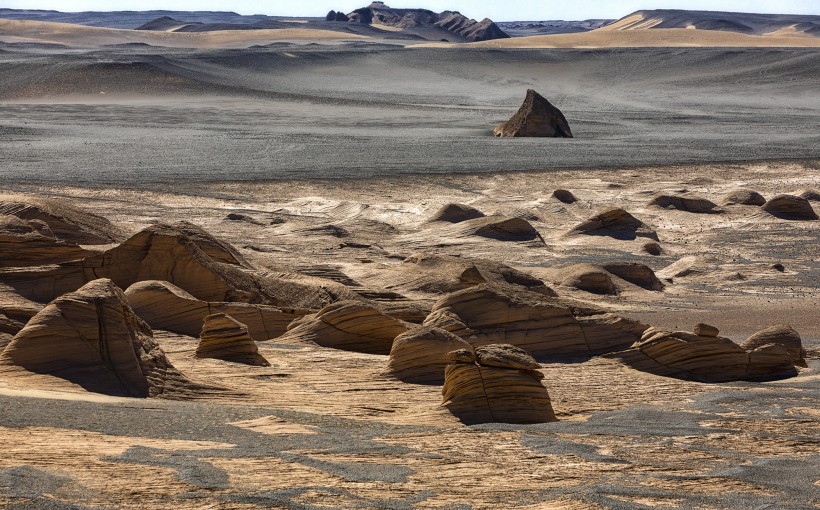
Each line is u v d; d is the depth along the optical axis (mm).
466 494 7832
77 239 25250
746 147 71938
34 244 20344
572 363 17406
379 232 39344
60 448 8195
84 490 6973
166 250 19906
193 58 163625
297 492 7406
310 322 18156
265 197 47469
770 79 153000
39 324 12242
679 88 147875
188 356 15141
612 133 83312
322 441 9719
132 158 60812
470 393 12539
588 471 9031
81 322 12375
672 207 47000
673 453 10242
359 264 28109
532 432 11227
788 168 61031
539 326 18141
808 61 165250
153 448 8578
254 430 10094
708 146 72625
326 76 161875
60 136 73062
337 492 7516
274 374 14445
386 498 7516
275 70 163875
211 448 8828
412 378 14797
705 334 17406
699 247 38938
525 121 79000
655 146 72250
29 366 11969
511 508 7457
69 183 48500
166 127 83312
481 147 70062
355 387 14039
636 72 169750
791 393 15039
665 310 26703
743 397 14539
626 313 25875
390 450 9500
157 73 134625
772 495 8391
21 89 122000
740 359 17266
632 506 7648
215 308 18406
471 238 38062
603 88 149625
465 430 11180
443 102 123438
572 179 55188
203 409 11164
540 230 41438
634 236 39656
